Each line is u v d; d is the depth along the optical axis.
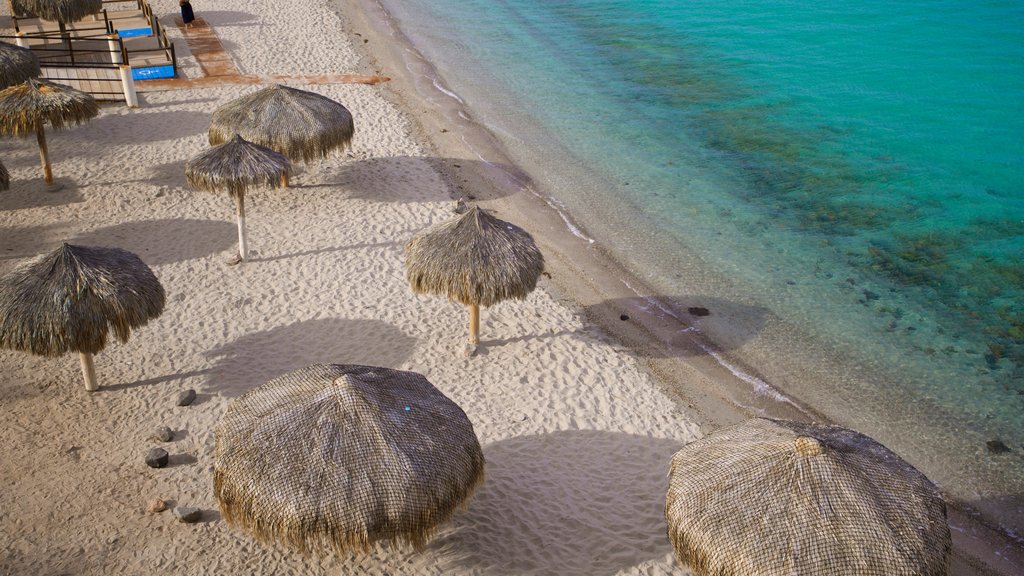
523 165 21.38
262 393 9.33
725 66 30.27
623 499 10.63
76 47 25.39
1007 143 23.70
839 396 13.42
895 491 8.16
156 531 9.58
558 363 13.49
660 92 27.45
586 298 15.68
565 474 11.01
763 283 16.61
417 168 20.30
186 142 20.38
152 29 27.31
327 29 30.98
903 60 30.94
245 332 13.61
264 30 30.00
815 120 25.34
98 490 10.13
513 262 12.58
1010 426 12.85
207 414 11.59
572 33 34.03
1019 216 19.53
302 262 15.76
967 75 29.25
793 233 18.64
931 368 14.16
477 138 22.75
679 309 15.57
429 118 23.80
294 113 17.31
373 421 8.65
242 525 8.41
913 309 15.87
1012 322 15.48
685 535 8.21
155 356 12.83
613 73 29.20
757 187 20.89
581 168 21.47
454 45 31.20
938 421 12.94
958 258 17.69
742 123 25.02
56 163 18.89
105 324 10.85
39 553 9.16
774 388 13.50
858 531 7.71
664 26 35.41
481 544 9.67
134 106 22.20
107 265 11.21
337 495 8.11
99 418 11.41
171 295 14.44
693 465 8.81
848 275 16.98
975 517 11.17
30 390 11.88
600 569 9.48
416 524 8.30
